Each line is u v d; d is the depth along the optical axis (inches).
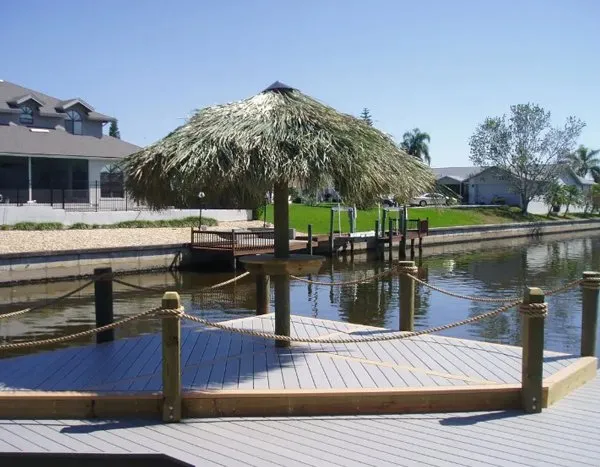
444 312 667.4
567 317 619.2
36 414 222.8
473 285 898.7
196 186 267.4
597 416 222.2
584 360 276.5
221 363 271.9
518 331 568.1
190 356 284.8
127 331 567.8
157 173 277.6
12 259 818.8
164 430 209.5
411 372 256.2
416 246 1525.6
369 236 1355.8
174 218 1272.1
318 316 655.1
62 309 692.1
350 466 180.4
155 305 718.5
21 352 500.1
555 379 243.4
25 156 1242.0
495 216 2132.1
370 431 207.9
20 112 1373.0
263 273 297.3
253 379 247.0
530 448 192.9
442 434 204.8
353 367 264.8
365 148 279.4
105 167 1384.1
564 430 208.2
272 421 218.1
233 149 259.9
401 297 342.6
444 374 253.0
